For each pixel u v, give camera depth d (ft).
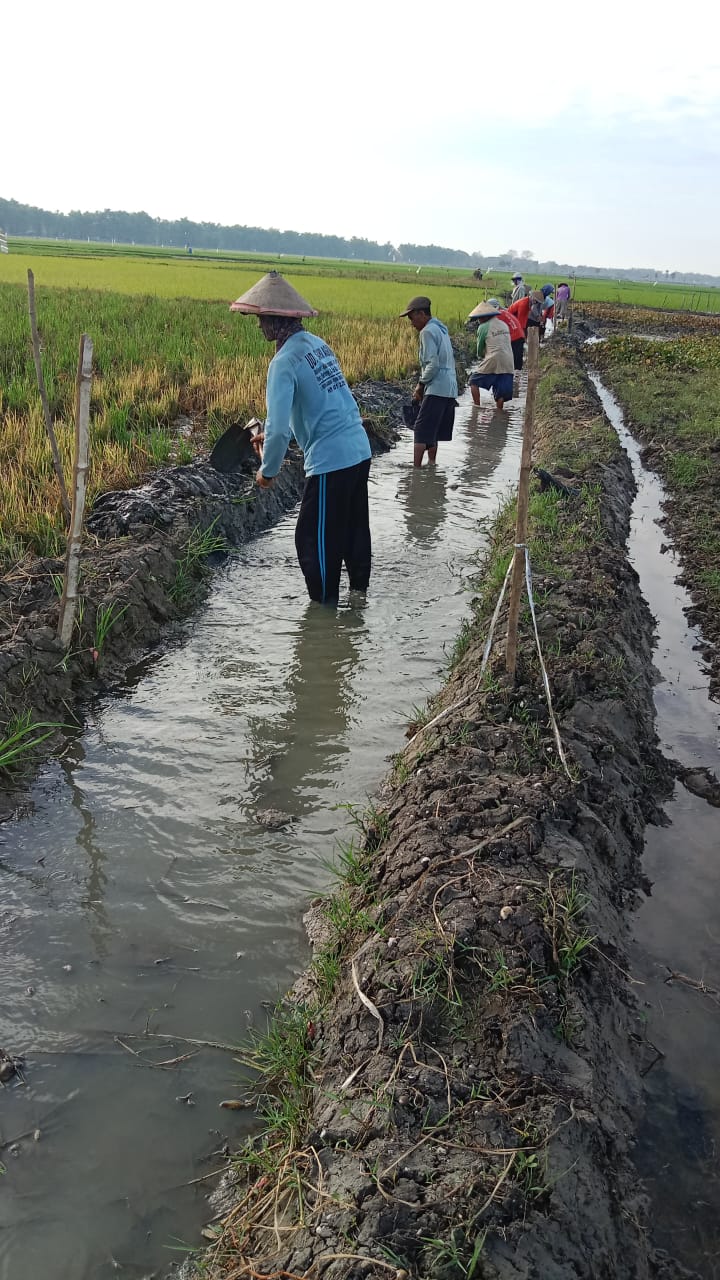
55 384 34.86
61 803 12.79
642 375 60.34
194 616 19.57
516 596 13.48
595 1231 6.56
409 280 189.57
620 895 10.75
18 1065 8.61
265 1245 6.76
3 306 61.87
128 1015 9.27
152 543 20.34
